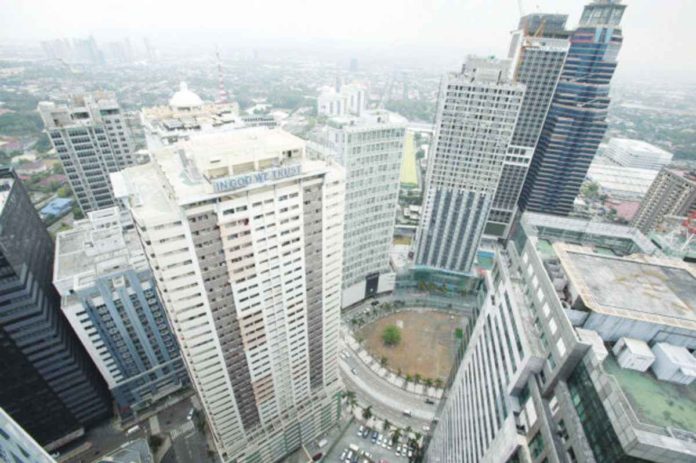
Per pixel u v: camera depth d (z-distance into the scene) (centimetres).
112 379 11581
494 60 14950
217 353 7775
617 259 5078
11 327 9094
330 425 12538
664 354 3822
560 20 18275
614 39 17288
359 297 18175
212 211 6097
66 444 11688
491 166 15488
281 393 10075
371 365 15338
